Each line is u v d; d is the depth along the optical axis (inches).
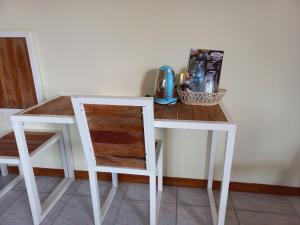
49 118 50.4
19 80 68.1
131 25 60.2
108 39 62.1
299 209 64.8
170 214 62.6
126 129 45.7
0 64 67.0
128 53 62.6
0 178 78.5
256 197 69.4
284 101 61.5
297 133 63.9
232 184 71.8
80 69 65.9
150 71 63.2
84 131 47.1
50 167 79.3
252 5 55.2
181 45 60.1
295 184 69.0
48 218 61.4
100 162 51.8
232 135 45.1
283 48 57.3
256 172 69.5
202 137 68.6
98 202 55.9
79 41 63.4
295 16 54.6
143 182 75.6
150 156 48.1
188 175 73.0
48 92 69.4
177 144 70.1
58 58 65.7
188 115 49.1
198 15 57.4
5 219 61.2
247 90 61.7
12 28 64.5
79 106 43.8
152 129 44.3
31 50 64.0
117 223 59.7
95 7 60.0
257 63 59.2
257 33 56.9
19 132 52.0
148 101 40.5
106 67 64.7
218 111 52.0
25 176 55.2
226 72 60.6
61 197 69.2
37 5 61.8
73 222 60.2
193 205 66.0
